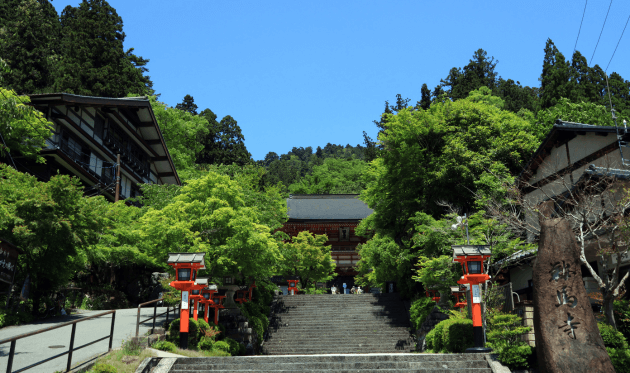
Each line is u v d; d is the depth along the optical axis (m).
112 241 22.83
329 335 21.86
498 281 20.98
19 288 17.64
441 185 23.61
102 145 30.91
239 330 17.89
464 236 16.84
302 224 44.50
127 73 42.41
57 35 54.19
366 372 10.46
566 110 31.44
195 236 16.50
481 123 24.81
